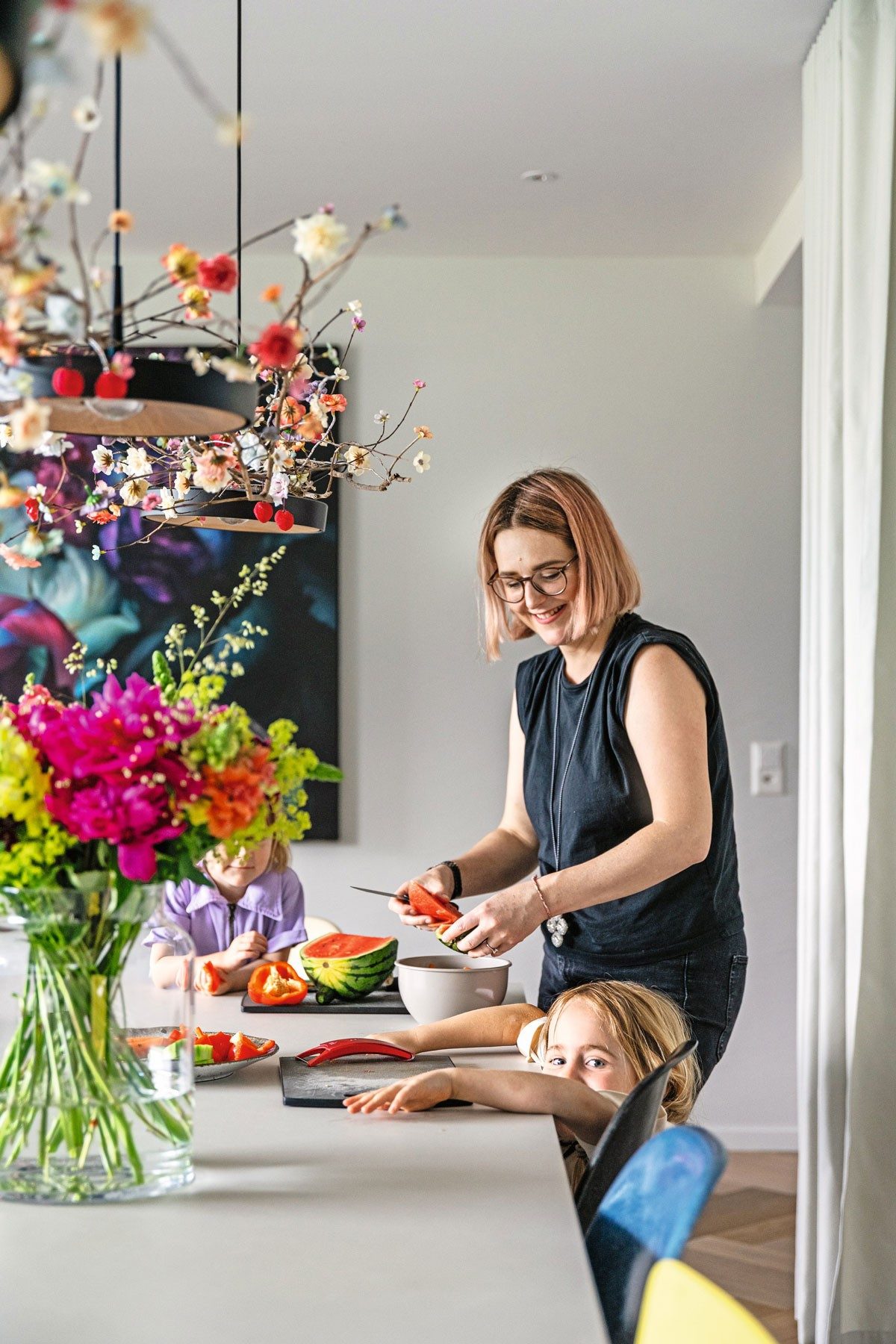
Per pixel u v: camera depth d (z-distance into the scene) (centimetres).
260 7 241
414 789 381
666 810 184
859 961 218
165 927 115
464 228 361
